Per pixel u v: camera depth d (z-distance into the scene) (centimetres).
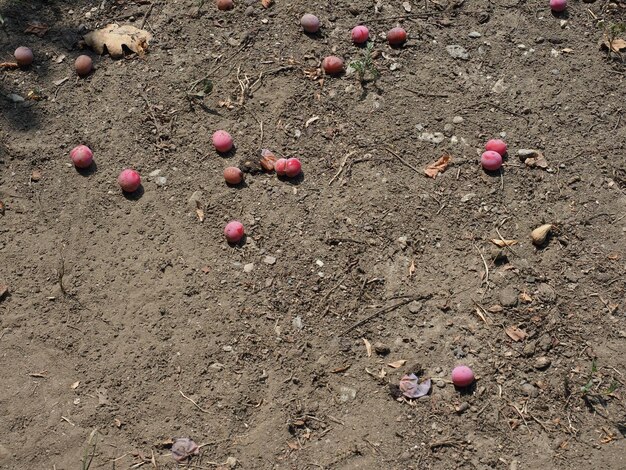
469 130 155
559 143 154
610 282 143
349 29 164
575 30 166
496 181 151
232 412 134
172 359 137
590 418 134
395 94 158
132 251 144
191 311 140
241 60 161
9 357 137
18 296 141
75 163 149
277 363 137
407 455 132
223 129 154
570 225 147
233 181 149
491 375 137
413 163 152
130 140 153
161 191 149
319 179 150
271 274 143
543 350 138
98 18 164
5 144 152
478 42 164
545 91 159
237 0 166
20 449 132
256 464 132
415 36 164
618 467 132
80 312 140
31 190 149
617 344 139
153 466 131
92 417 134
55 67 159
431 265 144
